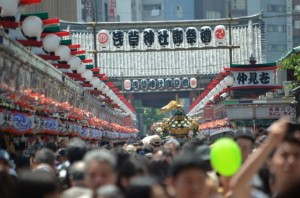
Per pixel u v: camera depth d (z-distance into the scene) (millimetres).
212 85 74375
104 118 69062
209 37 83875
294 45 173250
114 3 168125
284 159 9000
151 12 186000
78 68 44656
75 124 41469
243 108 54844
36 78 31797
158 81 117688
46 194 8508
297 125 9453
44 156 15250
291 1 172625
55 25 34562
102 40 75438
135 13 185125
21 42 31219
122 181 12141
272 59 172000
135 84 117312
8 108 26984
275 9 173500
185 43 104312
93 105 58375
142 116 167625
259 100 54562
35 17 30438
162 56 117625
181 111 51062
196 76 116750
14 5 27562
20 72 27859
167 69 117688
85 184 12156
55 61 40812
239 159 9297
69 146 16188
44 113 33344
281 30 173250
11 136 29328
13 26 28109
